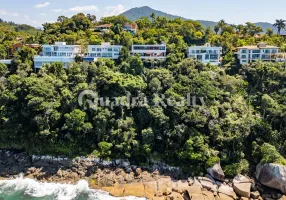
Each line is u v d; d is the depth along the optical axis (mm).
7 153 77625
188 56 103500
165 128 76812
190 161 72875
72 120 75500
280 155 70938
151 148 75562
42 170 73062
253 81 91750
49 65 90375
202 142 72688
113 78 81375
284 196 64500
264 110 79562
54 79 84688
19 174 72312
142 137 76000
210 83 83000
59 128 78250
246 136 75188
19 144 78312
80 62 94625
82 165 73562
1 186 67750
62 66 91250
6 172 72750
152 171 72688
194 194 63438
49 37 121812
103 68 86938
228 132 74688
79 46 106750
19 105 80250
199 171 71000
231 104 81688
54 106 78250
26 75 89000
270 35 135500
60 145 76688
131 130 76750
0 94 81250
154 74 86375
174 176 71562
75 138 77062
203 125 75625
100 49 100438
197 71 89875
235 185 66125
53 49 100062
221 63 104375
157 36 117750
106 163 73875
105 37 120688
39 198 63344
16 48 107812
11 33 136375
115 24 130375
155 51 101938
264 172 67125
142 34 121312
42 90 78000
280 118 78250
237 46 117938
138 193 65312
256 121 76812
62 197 63969
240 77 93625
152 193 65312
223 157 71500
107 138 76938
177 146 74938
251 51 101375
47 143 76750
